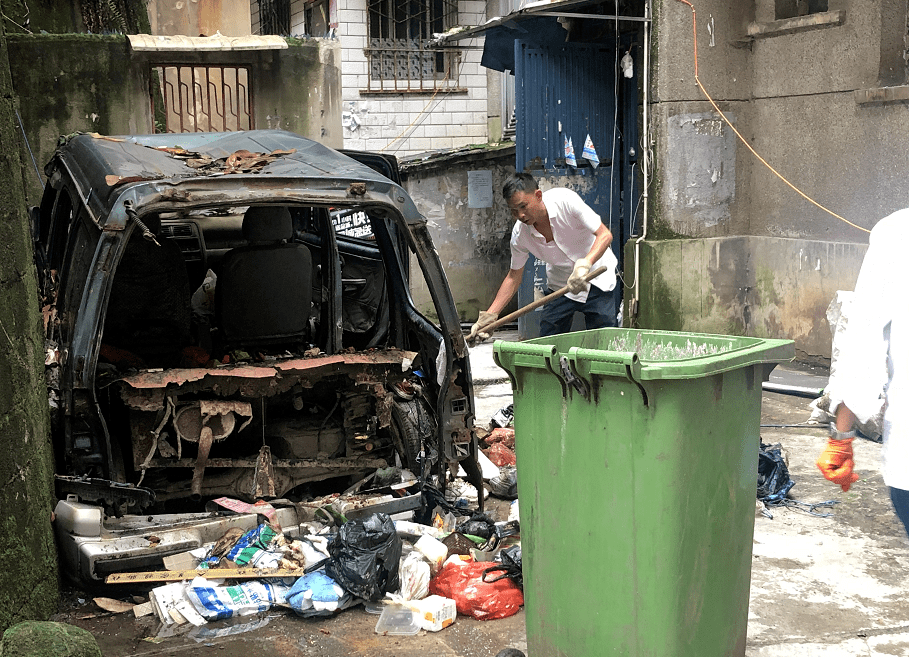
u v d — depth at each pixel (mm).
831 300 7711
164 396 3717
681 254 8445
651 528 2438
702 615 2566
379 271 5277
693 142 8398
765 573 3738
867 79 7258
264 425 4133
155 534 3555
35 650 2111
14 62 9555
